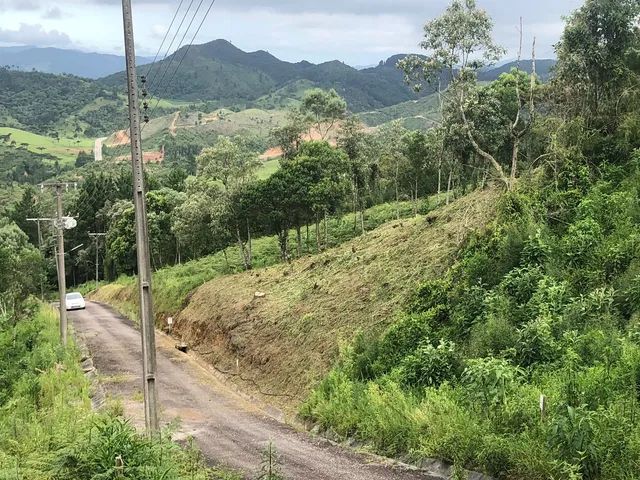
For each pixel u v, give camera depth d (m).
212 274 38.19
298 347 20.50
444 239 21.12
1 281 38.56
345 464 11.12
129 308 45.41
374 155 40.66
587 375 10.04
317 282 24.62
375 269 22.39
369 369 15.55
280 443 13.57
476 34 20.55
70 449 8.60
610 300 12.57
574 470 7.64
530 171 20.28
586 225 15.45
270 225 35.19
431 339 14.98
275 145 43.19
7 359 23.33
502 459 8.80
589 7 19.20
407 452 11.08
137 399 19.11
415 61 21.73
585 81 19.64
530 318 13.33
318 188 32.97
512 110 26.20
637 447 7.70
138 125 12.48
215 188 37.59
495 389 10.39
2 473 8.77
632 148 18.20
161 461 8.64
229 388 21.78
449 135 25.73
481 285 15.85
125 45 12.30
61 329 27.31
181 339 32.09
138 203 12.53
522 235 16.25
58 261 27.31
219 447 13.41
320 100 42.50
